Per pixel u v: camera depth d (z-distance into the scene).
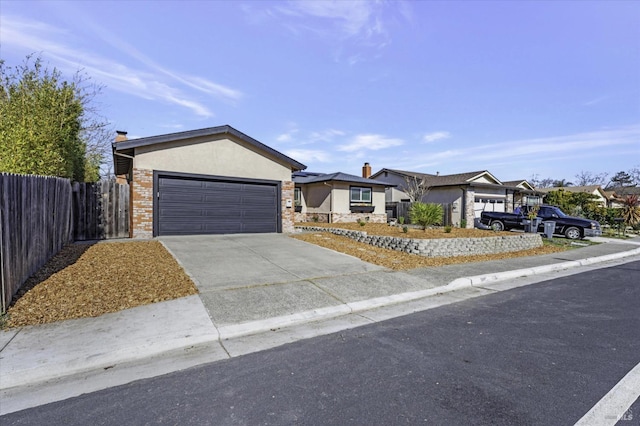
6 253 4.51
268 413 2.55
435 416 2.51
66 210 8.91
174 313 4.74
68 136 11.05
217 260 8.09
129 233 11.42
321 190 21.94
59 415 2.53
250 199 13.01
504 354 3.67
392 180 29.17
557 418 2.49
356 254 9.73
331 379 3.10
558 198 29.75
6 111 9.58
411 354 3.68
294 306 5.25
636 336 4.23
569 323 4.75
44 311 4.54
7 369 3.11
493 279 7.79
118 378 3.14
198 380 3.09
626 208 21.47
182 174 11.55
